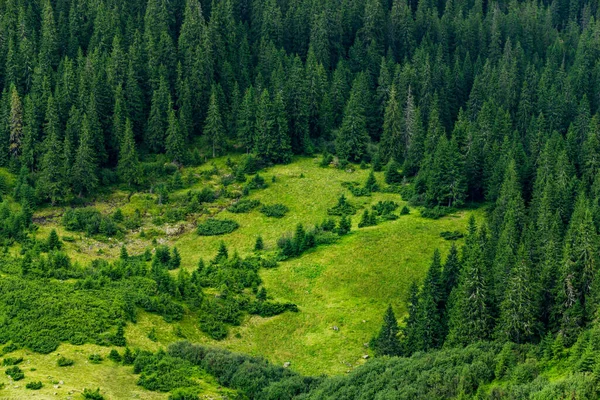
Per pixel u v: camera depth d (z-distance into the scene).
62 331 80.19
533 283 85.94
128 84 142.62
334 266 109.00
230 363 81.81
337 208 126.81
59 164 127.25
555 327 84.56
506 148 128.62
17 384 68.88
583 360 72.75
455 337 86.88
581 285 84.56
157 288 95.38
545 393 67.44
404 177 134.25
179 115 143.75
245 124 143.25
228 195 131.88
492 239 103.06
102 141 135.12
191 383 76.12
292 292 104.00
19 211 119.50
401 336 93.56
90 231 118.69
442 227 118.56
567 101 149.50
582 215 96.62
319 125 150.25
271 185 134.62
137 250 117.06
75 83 139.38
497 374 75.50
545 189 108.69
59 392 68.19
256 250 115.88
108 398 69.81
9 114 133.38
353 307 101.06
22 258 99.38
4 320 80.44
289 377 81.31
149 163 138.00
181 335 88.56
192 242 120.19
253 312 98.06
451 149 125.56
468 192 129.25
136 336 84.25
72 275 95.00
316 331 96.50
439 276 93.88
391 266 108.44
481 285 87.12
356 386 78.25
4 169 131.25
